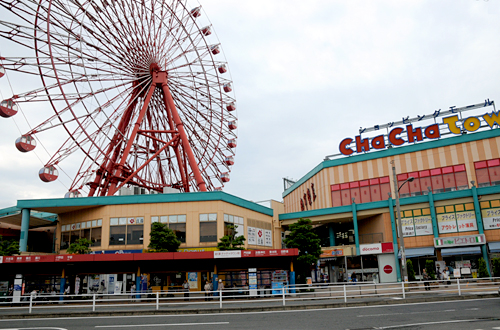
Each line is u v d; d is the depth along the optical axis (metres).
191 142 54.47
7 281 35.47
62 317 23.23
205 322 18.95
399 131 53.22
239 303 28.03
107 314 23.66
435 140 51.06
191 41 54.94
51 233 56.62
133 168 51.62
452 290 28.61
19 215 48.72
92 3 43.25
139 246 40.38
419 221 46.34
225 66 59.16
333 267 49.19
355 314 19.89
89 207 42.62
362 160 55.53
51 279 36.00
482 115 48.72
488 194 43.47
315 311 22.12
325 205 57.38
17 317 23.50
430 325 15.37
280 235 53.06
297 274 39.47
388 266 45.81
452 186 48.84
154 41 51.72
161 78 50.84
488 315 17.52
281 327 16.28
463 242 42.38
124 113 49.25
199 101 55.56
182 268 34.97
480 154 48.00
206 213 40.91
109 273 34.97
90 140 41.59
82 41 43.31
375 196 53.47
